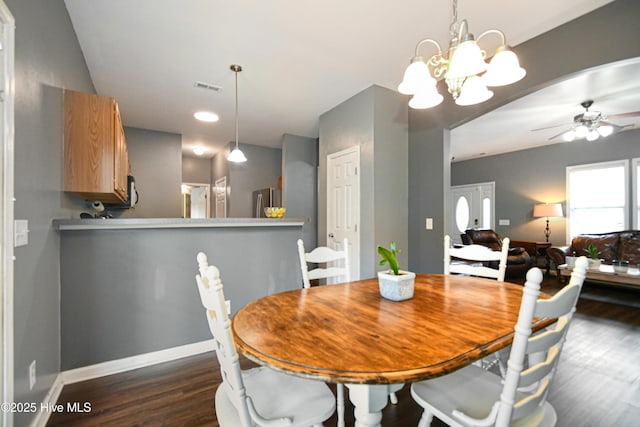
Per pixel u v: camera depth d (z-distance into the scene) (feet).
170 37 7.88
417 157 11.27
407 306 4.19
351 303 4.37
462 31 4.45
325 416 3.30
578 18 7.08
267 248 8.98
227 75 9.97
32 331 4.77
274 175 19.98
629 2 6.33
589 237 15.80
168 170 16.28
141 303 7.19
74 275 6.47
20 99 4.37
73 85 7.41
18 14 4.33
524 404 2.68
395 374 2.43
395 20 7.29
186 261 7.77
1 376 3.70
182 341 7.63
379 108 10.84
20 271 4.33
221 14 7.02
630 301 12.50
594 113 12.16
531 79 7.98
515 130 16.28
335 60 9.08
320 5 6.75
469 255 6.74
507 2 6.61
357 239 11.26
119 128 7.99
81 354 6.49
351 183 11.68
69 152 6.59
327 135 13.20
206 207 22.82
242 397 2.84
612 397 5.78
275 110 13.15
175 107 12.75
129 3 6.61
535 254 18.56
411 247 11.43
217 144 19.21
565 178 18.92
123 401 5.65
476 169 23.76
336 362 2.60
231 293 8.39
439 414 3.28
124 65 9.26
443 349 2.83
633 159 16.29
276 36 7.89
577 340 8.54
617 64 6.66
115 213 14.79
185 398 5.76
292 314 3.89
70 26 7.06
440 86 10.42
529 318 2.46
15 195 4.19
